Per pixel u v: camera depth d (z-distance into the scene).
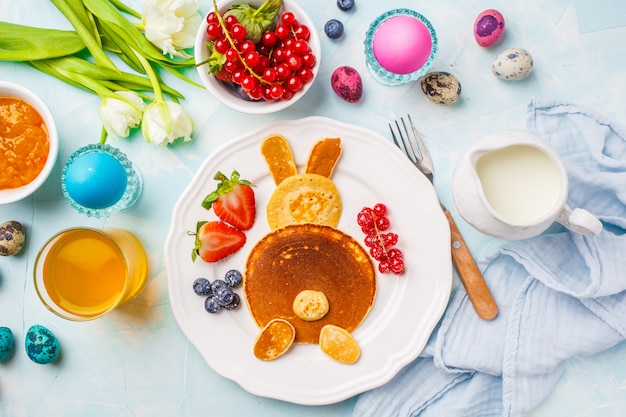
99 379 0.70
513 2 0.69
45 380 0.71
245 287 0.67
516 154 0.61
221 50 0.62
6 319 0.71
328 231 0.67
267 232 0.68
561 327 0.66
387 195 0.67
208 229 0.66
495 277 0.68
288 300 0.67
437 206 0.65
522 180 0.62
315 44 0.64
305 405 0.69
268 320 0.67
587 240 0.66
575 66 0.69
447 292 0.66
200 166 0.68
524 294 0.67
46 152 0.67
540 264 0.66
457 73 0.69
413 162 0.67
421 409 0.68
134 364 0.70
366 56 0.66
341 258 0.67
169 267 0.67
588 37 0.68
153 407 0.70
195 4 0.65
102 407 0.70
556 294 0.67
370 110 0.69
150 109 0.66
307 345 0.68
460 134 0.69
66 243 0.66
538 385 0.67
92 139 0.70
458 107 0.69
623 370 0.68
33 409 0.71
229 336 0.67
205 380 0.70
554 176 0.60
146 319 0.70
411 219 0.67
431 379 0.68
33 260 0.71
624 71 0.68
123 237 0.67
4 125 0.66
